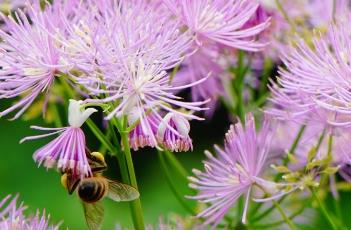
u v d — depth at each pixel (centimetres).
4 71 31
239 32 33
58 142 30
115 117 31
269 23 34
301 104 33
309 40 36
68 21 32
